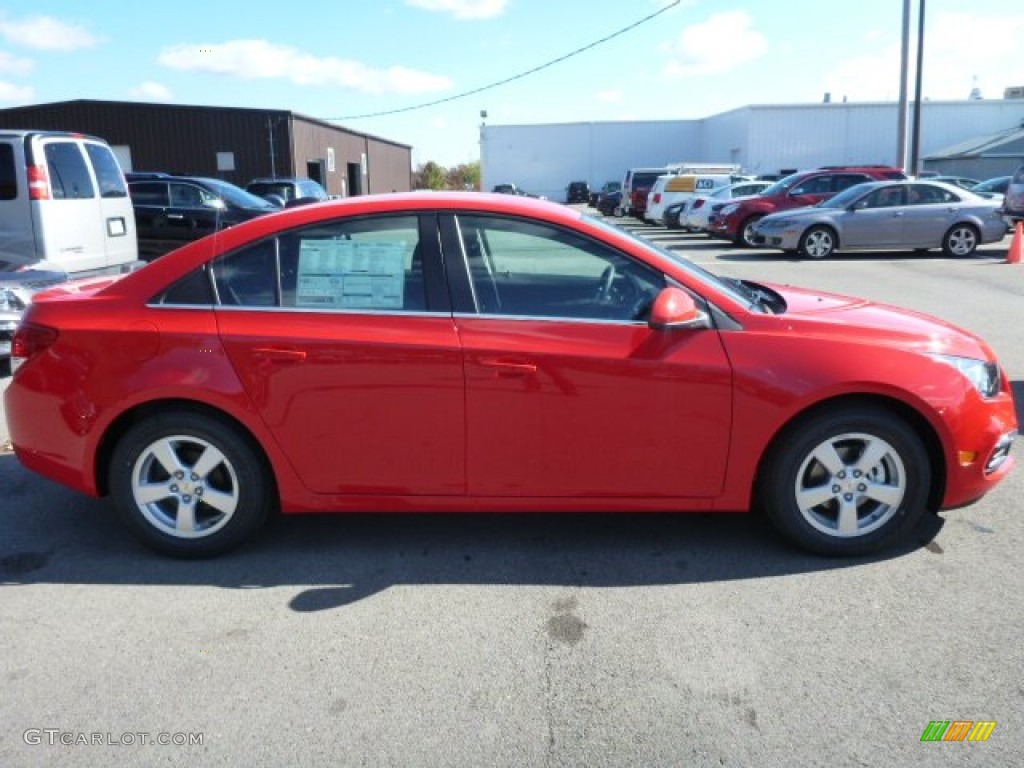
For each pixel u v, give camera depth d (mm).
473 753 2598
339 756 2594
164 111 32531
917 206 16234
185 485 3820
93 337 3705
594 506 3742
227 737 2688
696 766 2529
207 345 3648
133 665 3080
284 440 3686
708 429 3625
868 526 3781
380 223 3750
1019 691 2846
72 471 3816
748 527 4203
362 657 3115
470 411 3619
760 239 17531
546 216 3748
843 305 4172
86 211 8969
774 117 39031
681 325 3535
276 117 33188
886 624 3266
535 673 3000
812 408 3670
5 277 7332
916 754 2559
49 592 3635
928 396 3609
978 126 39500
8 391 3912
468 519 4367
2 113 32562
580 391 3586
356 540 4129
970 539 3982
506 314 3654
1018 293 11320
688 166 30531
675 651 3119
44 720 2779
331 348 3604
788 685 2900
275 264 3746
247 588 3652
